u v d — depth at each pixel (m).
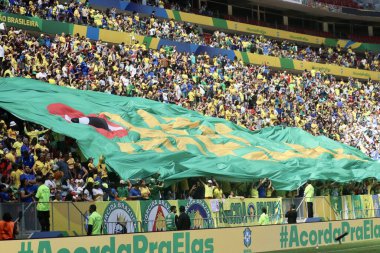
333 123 55.09
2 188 23.66
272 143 41.97
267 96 52.19
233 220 30.81
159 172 30.44
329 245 26.98
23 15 43.34
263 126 47.56
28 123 30.62
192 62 50.88
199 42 56.91
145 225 26.81
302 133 46.25
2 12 42.00
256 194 34.03
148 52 48.19
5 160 25.25
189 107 44.31
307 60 67.06
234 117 46.19
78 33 46.03
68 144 30.48
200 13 64.75
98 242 18.39
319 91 58.59
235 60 56.59
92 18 48.94
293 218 28.92
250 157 36.78
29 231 22.55
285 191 35.84
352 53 73.00
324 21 78.31
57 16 46.19
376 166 42.66
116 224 25.58
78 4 48.69
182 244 20.72
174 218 26.30
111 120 35.06
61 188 25.83
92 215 23.28
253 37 66.12
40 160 26.92
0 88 33.31
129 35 49.97
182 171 31.50
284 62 63.31
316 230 26.47
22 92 33.59
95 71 41.22
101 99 37.69
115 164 30.14
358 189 40.69
